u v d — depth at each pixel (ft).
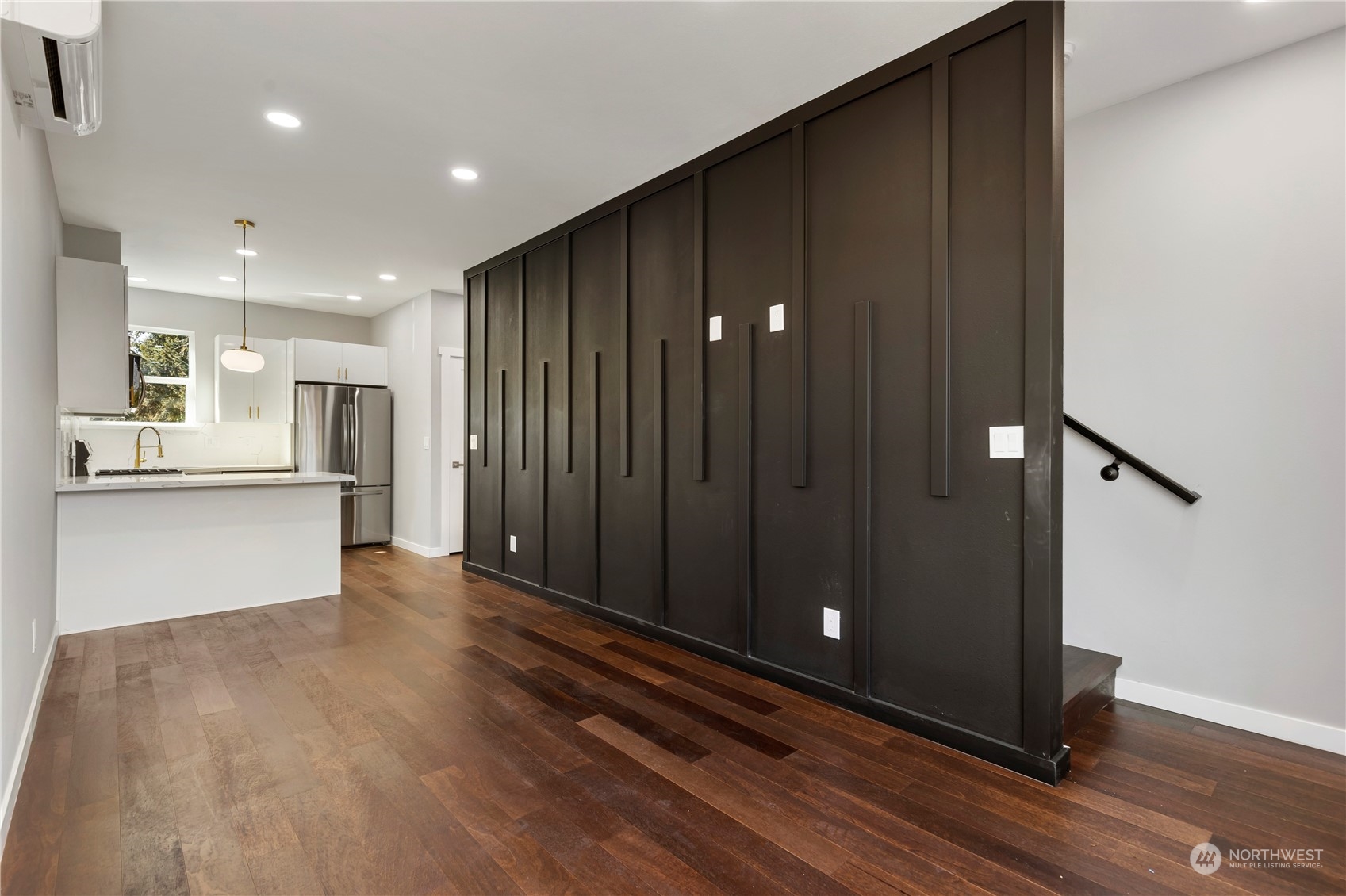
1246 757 7.13
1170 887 4.98
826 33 7.49
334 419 21.30
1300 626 7.55
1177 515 8.45
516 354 15.46
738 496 9.95
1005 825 5.82
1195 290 8.26
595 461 12.80
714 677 9.52
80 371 12.34
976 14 7.10
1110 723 8.04
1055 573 6.61
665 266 11.34
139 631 11.69
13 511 6.70
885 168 8.03
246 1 6.91
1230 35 7.33
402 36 7.57
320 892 4.87
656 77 8.41
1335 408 7.32
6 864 5.15
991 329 7.02
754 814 5.98
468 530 17.57
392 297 21.11
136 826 5.68
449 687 9.07
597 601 12.79
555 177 11.52
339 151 10.52
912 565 7.73
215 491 13.15
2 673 5.74
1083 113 9.15
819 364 8.75
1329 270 7.34
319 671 9.67
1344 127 7.22
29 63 6.40
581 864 5.24
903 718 7.73
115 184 11.69
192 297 20.74
